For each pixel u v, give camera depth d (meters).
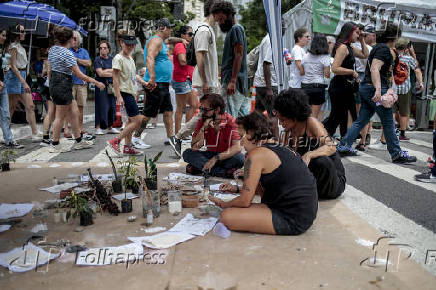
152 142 7.17
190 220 3.00
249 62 6.97
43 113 10.10
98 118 7.99
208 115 4.21
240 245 2.56
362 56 6.73
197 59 4.90
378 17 7.95
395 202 3.67
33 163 5.17
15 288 2.02
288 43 8.94
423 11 8.09
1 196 3.63
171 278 2.12
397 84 6.66
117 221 3.01
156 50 5.80
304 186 2.69
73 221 3.01
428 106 9.41
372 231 2.85
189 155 4.44
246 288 2.03
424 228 3.00
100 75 7.68
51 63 5.84
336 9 7.88
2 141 6.86
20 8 7.62
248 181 2.73
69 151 6.21
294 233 2.73
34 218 3.06
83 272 2.19
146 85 5.94
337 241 2.65
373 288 2.04
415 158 5.41
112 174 4.50
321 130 3.42
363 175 4.73
